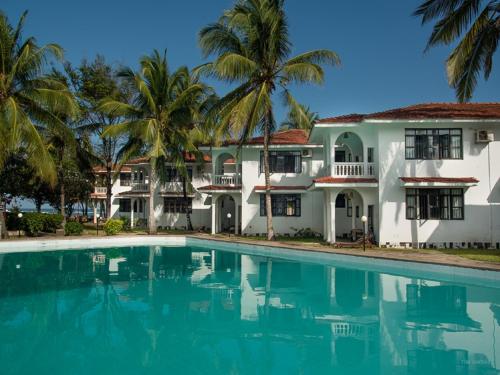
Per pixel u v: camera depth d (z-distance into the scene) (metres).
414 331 7.76
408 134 19.48
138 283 12.38
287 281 12.65
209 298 10.48
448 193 19.14
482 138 18.94
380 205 19.23
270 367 6.13
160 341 7.33
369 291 11.19
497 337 7.40
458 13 16.39
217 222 29.95
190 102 27.86
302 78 20.39
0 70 20.66
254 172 27.12
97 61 31.17
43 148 20.69
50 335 7.64
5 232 22.92
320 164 26.84
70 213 44.88
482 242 18.80
